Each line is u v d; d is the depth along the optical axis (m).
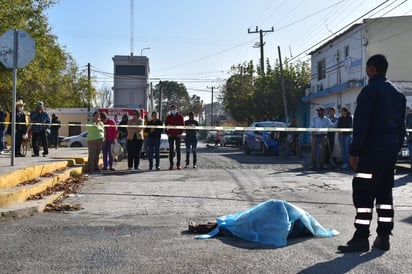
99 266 5.01
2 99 23.31
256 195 9.94
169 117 15.53
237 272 4.82
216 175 13.47
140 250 5.62
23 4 20.34
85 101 50.31
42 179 10.20
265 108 41.22
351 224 7.05
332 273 4.77
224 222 6.47
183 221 7.34
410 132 13.53
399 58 27.20
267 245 5.83
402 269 4.88
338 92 31.45
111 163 15.08
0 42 10.50
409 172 14.38
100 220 7.36
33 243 5.92
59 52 25.16
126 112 25.05
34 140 15.73
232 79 49.19
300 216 6.21
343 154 15.67
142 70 53.06
